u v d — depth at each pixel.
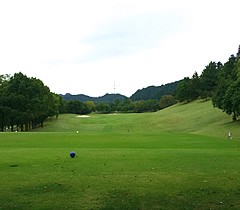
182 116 87.25
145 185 9.51
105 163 13.89
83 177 10.68
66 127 79.31
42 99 69.44
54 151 19.50
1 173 11.45
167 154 17.52
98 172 11.62
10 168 12.55
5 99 64.62
